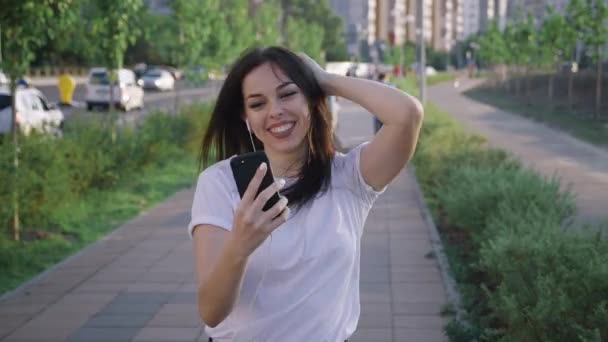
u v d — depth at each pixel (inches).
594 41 1015.6
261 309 92.9
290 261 93.0
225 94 103.1
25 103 714.2
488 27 2373.3
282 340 93.2
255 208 81.0
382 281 286.4
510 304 185.6
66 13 369.1
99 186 478.0
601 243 203.0
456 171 404.5
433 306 254.2
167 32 810.8
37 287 290.0
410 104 96.9
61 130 573.6
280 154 99.0
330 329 93.9
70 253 346.6
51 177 388.5
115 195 474.6
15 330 241.4
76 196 427.2
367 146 100.1
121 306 263.9
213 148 113.4
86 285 291.6
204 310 87.1
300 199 95.6
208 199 94.0
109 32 501.7
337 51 3174.2
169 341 228.8
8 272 309.4
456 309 245.6
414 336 226.5
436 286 277.7
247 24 1141.1
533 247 207.6
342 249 95.2
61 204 398.0
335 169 99.3
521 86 1705.2
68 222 397.7
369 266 309.3
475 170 380.8
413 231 374.6
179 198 490.9
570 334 175.9
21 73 371.6
